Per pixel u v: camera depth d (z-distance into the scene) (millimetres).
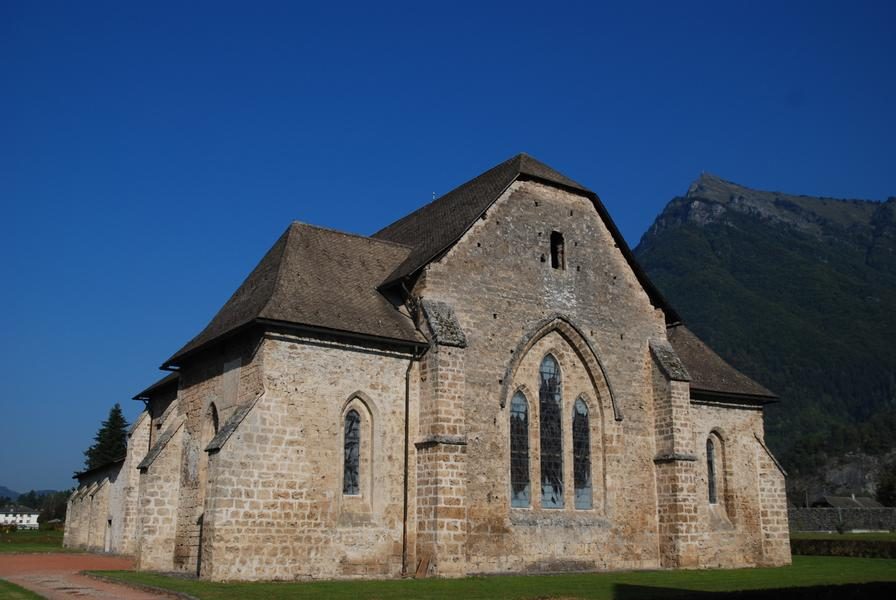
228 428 28266
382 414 31500
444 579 29203
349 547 29750
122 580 27000
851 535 77688
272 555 28156
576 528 35188
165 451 34000
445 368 31938
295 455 29281
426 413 31938
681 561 36844
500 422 34062
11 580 28062
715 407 43031
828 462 176750
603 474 37125
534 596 23531
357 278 34812
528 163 39094
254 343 30172
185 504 33062
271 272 33500
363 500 30781
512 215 36875
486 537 32500
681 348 45562
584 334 37688
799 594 21125
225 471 27797
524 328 35844
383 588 25438
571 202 39250
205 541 27609
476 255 35219
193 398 34312
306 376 30109
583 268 38719
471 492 32500
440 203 43094
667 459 38125
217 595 22703
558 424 36562
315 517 29281
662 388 39062
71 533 57531
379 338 31484
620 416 37906
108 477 52312
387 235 44281
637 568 36531
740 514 42375
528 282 36562
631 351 39375
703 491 41281
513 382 35375
